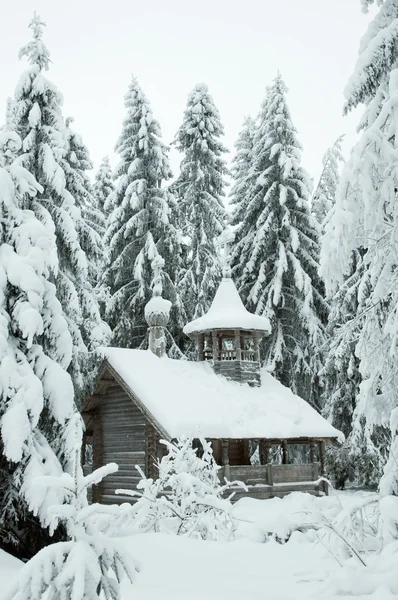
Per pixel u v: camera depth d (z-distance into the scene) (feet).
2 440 37.32
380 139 27.94
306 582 20.76
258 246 95.61
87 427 79.41
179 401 67.51
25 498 36.37
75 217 61.62
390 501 24.39
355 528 25.43
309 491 71.41
